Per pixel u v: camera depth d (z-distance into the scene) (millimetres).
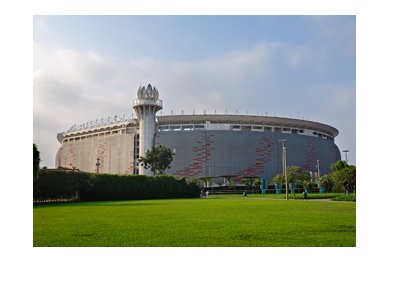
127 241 12352
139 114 106375
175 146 108812
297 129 123625
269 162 111625
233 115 113750
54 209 28625
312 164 118188
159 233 13773
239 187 83125
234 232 13859
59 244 12070
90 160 122688
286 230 14266
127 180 57062
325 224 16031
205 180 95625
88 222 17641
